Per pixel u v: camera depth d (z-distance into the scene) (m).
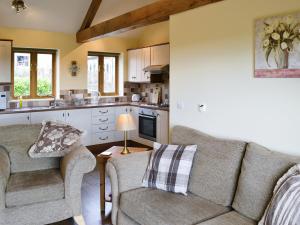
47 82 6.20
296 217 1.69
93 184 4.04
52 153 3.17
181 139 2.93
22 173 3.08
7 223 2.57
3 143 3.16
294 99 2.37
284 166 2.03
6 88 5.55
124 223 2.53
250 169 2.19
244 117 2.78
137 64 6.53
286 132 2.44
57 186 2.77
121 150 3.40
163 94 6.26
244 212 2.14
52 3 5.19
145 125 5.87
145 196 2.47
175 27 3.56
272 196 1.99
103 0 5.40
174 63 3.60
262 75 2.58
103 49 6.61
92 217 3.06
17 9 4.26
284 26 2.40
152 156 2.78
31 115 5.24
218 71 3.02
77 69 6.30
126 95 7.02
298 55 2.31
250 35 2.69
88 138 5.94
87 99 6.48
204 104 3.20
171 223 2.03
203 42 3.18
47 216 2.73
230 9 2.86
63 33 6.08
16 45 5.59
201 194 2.49
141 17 4.18
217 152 2.52
